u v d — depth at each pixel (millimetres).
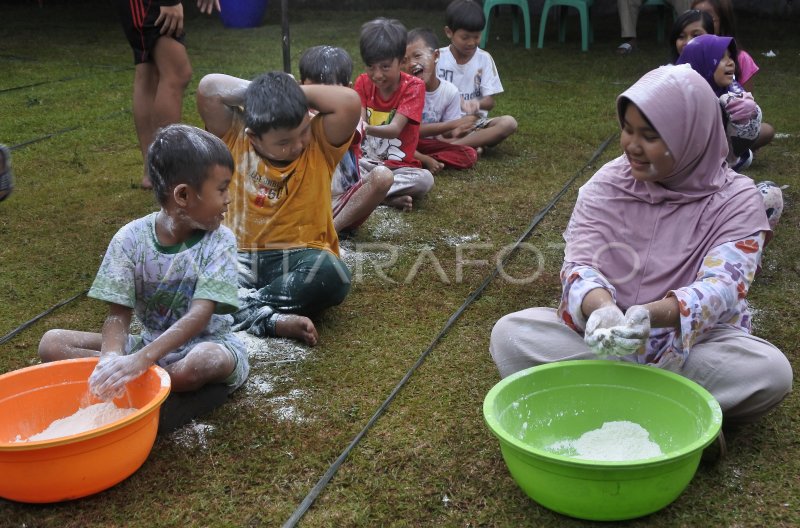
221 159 2211
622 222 2279
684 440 2027
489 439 2221
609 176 2336
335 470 2098
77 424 2188
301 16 10539
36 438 2164
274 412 2355
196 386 2270
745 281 2121
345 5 10969
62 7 10852
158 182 2199
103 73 7133
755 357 2082
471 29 4945
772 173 4422
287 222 2834
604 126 5492
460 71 5070
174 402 2260
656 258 2234
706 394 1971
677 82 2115
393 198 4016
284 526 1902
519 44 8695
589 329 1998
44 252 3488
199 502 1991
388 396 2439
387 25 4082
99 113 5805
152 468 2117
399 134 4129
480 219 3902
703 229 2203
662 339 2207
